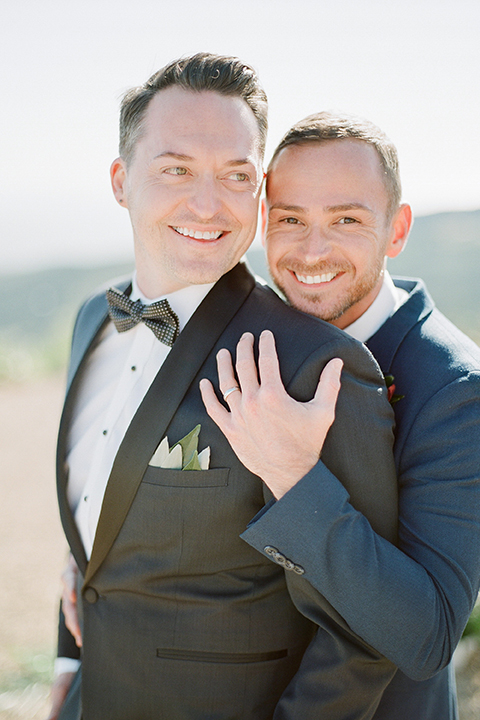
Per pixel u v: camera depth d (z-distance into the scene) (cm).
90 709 163
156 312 166
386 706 168
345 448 146
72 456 187
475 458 152
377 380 153
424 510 152
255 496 152
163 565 154
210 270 162
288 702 152
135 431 154
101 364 192
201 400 155
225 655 155
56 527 539
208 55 161
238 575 156
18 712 316
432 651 140
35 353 1137
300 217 176
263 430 139
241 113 160
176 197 158
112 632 160
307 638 167
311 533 138
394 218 186
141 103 162
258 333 157
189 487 150
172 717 155
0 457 698
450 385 159
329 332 151
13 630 393
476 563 149
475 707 293
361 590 136
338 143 173
